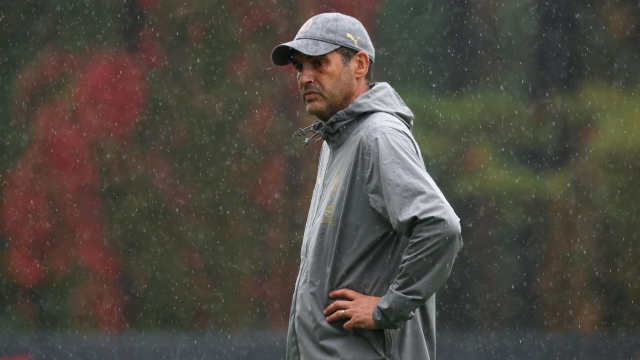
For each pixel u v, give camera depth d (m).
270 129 69.50
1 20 69.94
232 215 67.12
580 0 74.31
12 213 66.62
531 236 68.19
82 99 69.75
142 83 70.25
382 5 72.88
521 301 66.00
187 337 62.38
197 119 69.62
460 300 65.81
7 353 56.88
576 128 72.75
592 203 70.06
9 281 65.38
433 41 72.88
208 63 70.69
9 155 68.50
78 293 65.44
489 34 73.50
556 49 73.88
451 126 71.19
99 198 67.50
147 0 71.19
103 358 55.09
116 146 68.75
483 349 57.72
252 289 65.56
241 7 71.31
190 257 66.56
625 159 71.94
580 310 66.19
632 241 69.25
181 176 68.56
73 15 71.19
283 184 68.12
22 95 69.88
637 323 66.62
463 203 69.12
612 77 74.06
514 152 71.25
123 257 66.12
